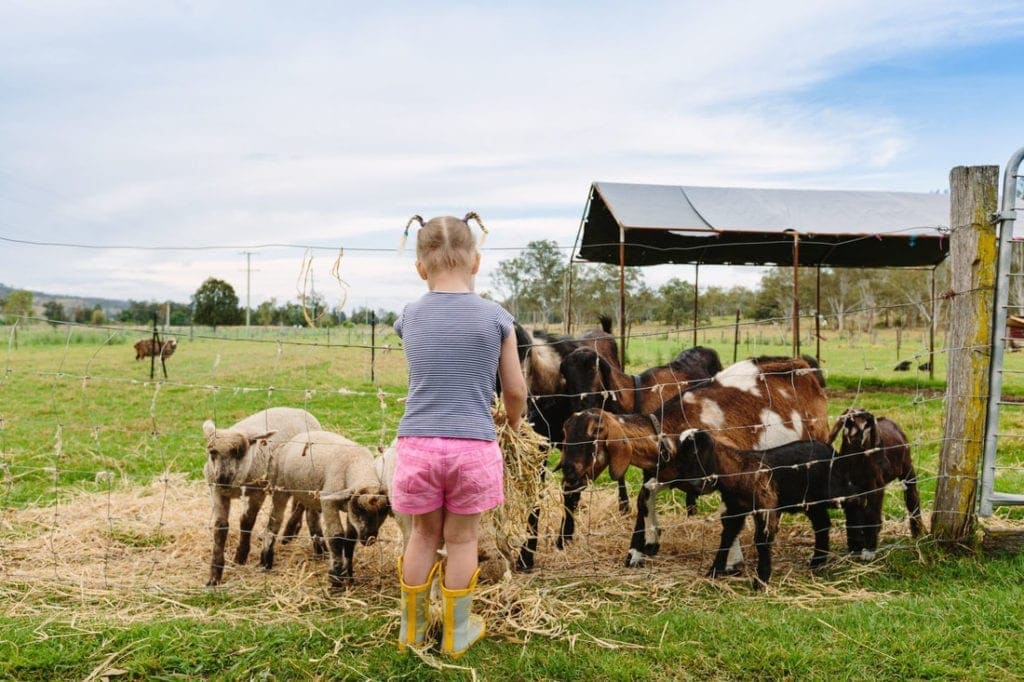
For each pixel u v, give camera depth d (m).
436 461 3.01
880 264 20.67
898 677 3.20
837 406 12.66
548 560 4.90
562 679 3.20
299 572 4.68
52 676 3.20
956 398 4.72
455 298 3.17
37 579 4.41
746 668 3.26
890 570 4.62
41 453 8.28
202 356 24.52
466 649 3.30
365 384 15.17
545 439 4.70
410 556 3.25
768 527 4.47
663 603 4.17
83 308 60.84
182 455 8.27
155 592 4.27
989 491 4.66
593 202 16.08
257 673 3.22
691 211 14.62
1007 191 4.48
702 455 4.39
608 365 6.16
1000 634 3.53
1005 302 4.57
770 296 54.72
